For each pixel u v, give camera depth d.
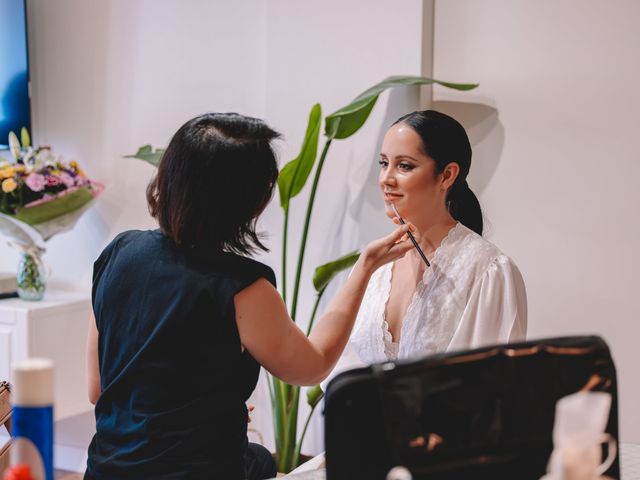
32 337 3.05
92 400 1.63
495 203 2.83
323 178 2.94
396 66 2.80
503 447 0.96
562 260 2.79
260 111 3.13
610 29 2.69
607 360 1.02
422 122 1.75
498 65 2.80
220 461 1.43
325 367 1.51
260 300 1.42
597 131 2.73
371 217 2.88
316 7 2.89
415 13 2.77
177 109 3.27
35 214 3.11
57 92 3.48
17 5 3.35
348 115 2.59
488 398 0.97
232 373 1.44
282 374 1.47
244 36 3.13
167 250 1.47
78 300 3.27
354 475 0.96
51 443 0.88
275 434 2.79
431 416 0.94
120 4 3.34
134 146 3.36
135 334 1.44
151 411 1.42
